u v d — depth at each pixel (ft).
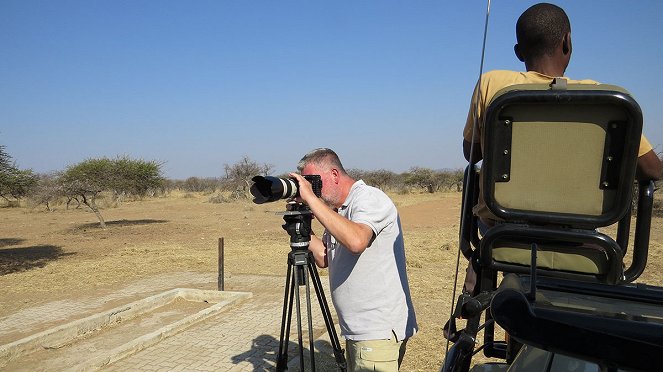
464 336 5.94
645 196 5.84
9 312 25.41
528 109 5.15
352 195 9.07
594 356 3.45
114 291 29.76
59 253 46.47
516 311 3.79
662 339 3.27
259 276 33.09
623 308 4.15
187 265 37.91
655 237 43.09
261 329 20.48
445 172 173.88
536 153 5.24
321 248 10.92
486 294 5.95
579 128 5.03
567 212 5.23
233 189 139.13
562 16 6.50
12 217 92.73
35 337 19.07
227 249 46.09
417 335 19.10
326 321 10.57
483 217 6.71
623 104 4.69
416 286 27.81
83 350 19.24
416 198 126.72
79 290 30.12
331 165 9.30
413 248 42.19
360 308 8.99
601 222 5.05
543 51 6.56
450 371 5.60
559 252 5.34
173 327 20.16
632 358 3.32
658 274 28.84
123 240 56.03
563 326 3.57
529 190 5.34
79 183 71.61
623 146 4.87
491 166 5.34
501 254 5.65
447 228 58.95
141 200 145.69
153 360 17.34
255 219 79.10
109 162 110.63
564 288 4.50
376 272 8.93
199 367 16.58
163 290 29.66
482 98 6.70
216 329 20.68
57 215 95.91
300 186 8.45
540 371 5.08
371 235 8.50
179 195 178.50
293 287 10.53
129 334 21.22
